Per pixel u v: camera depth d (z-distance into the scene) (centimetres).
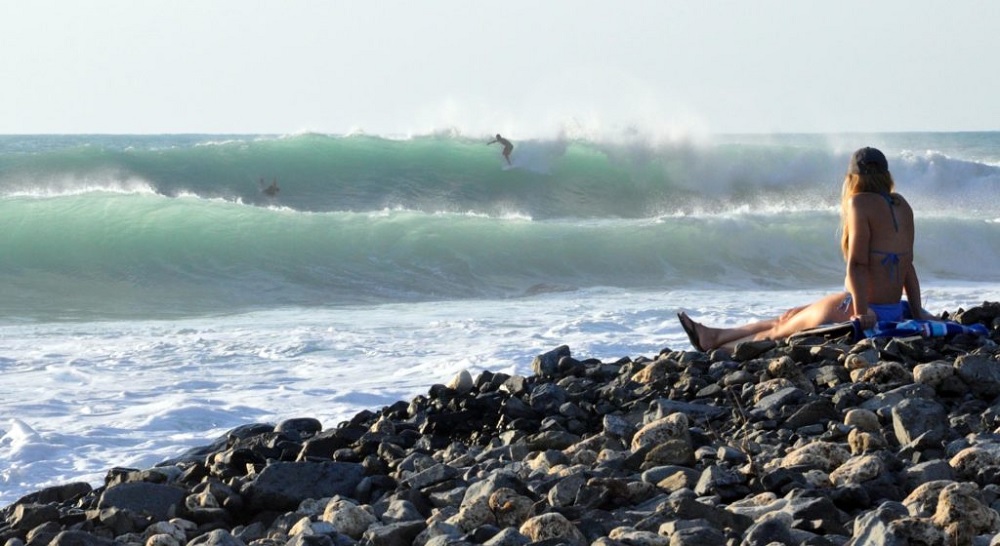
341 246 8356
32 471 2780
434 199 12156
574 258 8531
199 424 3312
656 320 5503
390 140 12744
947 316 3153
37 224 8169
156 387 3912
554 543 1342
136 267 7906
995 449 1703
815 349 2664
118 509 1825
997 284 7994
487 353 4484
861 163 2919
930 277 8744
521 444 2161
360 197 11956
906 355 2555
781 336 3059
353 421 2714
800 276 8525
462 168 12581
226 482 2083
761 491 1617
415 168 12469
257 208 8825
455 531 1491
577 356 4366
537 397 2559
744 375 2530
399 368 4262
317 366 4338
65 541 1593
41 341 5138
